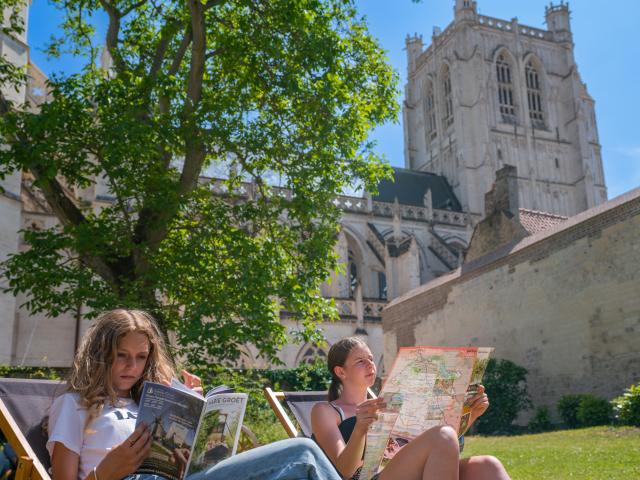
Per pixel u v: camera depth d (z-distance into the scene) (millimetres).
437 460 3223
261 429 10977
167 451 3082
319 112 12648
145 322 3689
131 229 12875
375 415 3584
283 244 13508
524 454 11797
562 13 69375
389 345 32562
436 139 67812
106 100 11805
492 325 25500
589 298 21109
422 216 52031
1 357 19266
